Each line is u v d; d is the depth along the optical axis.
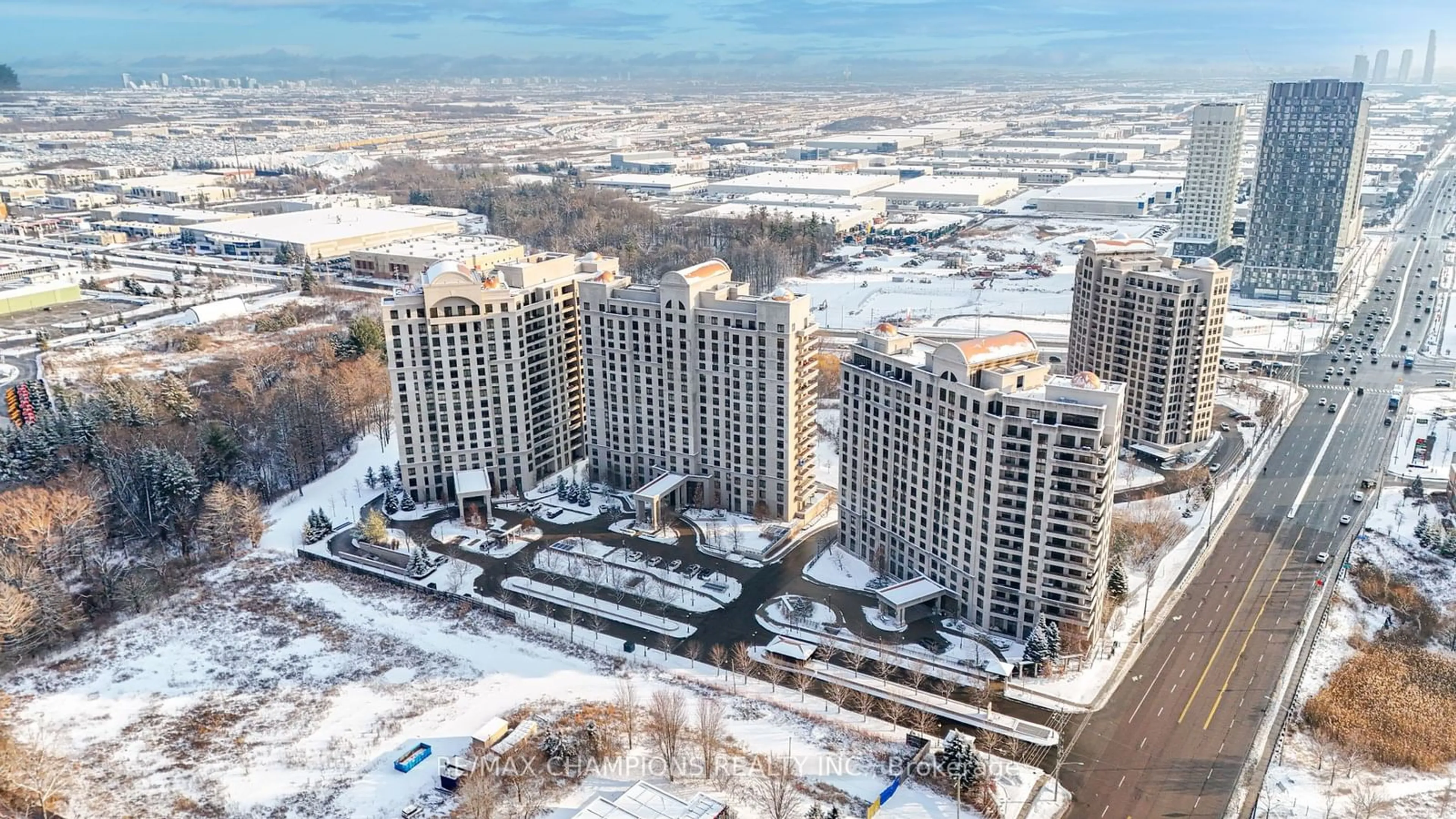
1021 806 159.75
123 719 185.12
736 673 198.75
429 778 168.50
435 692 192.38
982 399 196.25
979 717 182.38
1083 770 168.50
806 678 193.38
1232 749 173.12
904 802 160.88
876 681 194.62
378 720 183.88
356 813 160.38
